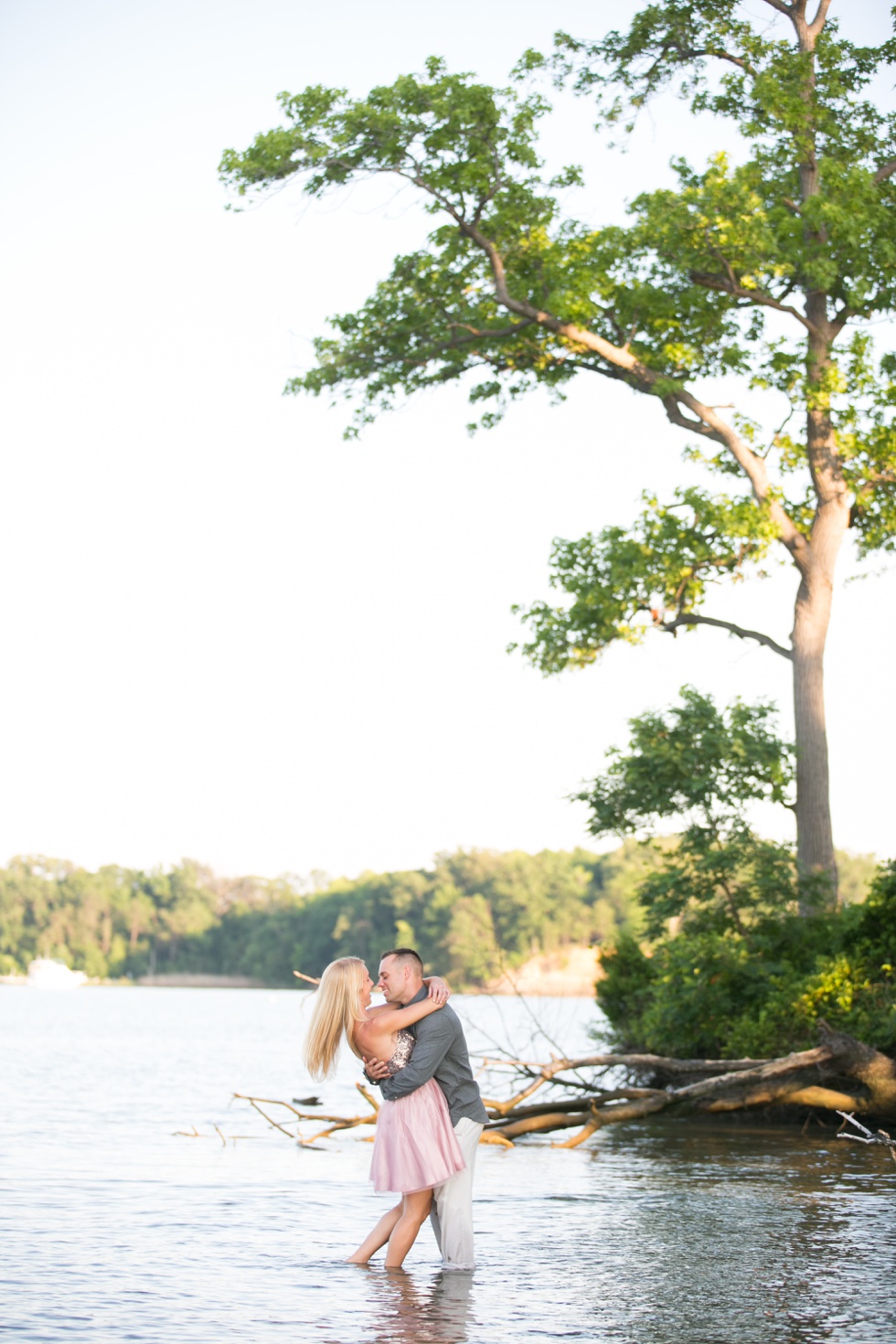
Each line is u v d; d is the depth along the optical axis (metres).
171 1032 52.28
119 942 183.25
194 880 187.62
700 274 25.27
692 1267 8.36
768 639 25.39
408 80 24.55
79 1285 7.50
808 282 24.86
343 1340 6.37
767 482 25.08
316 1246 8.91
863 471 24.47
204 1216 10.03
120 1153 14.00
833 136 24.67
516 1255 8.73
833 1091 16.67
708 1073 19.09
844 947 19.73
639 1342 6.48
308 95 24.89
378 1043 8.20
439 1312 7.04
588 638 25.73
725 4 25.72
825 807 24.02
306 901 171.00
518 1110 16.11
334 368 27.27
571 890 121.81
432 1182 8.16
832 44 25.03
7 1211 10.02
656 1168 13.38
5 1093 22.03
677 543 24.91
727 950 19.55
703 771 21.88
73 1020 64.25
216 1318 6.77
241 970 174.25
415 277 26.94
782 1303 7.39
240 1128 17.39
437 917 124.38
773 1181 12.37
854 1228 9.80
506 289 26.02
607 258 25.16
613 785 22.80
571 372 27.81
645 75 26.98
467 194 25.41
